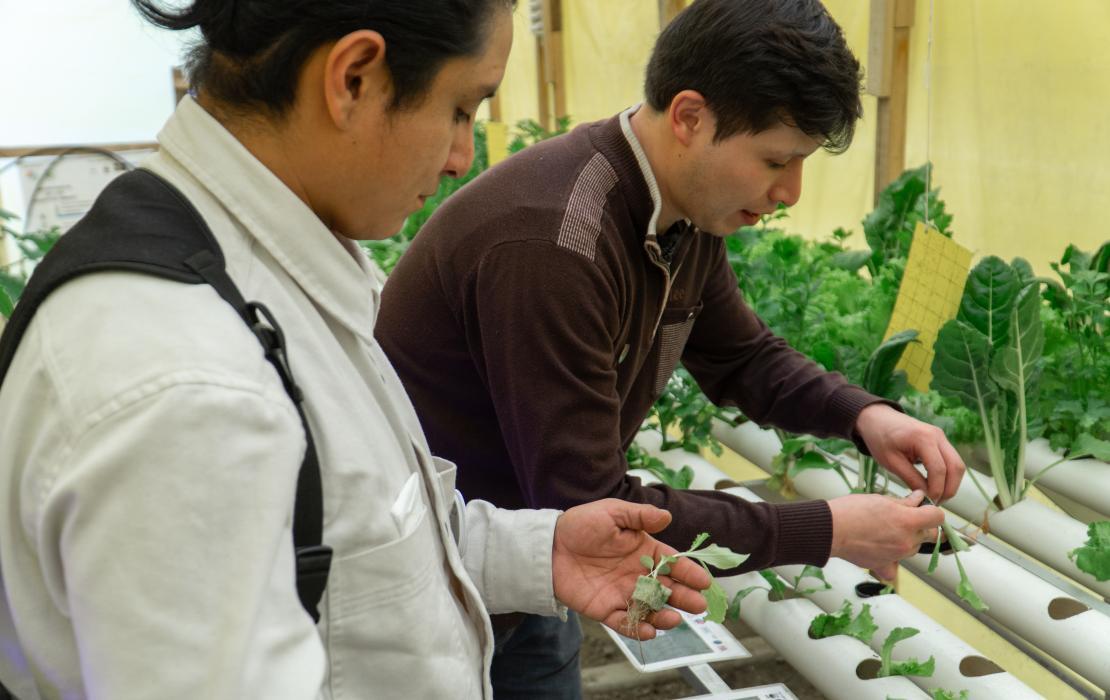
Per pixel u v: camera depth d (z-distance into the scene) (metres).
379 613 0.81
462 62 0.79
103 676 0.62
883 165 3.04
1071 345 2.17
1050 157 2.53
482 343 1.40
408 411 1.00
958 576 1.81
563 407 1.33
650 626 1.13
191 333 0.67
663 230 1.52
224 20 0.75
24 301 0.72
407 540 0.83
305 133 0.79
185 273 0.71
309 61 0.76
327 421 0.78
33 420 0.67
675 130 1.37
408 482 0.87
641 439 2.64
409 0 0.74
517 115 7.18
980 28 2.68
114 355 0.65
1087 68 2.36
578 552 1.16
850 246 3.45
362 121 0.78
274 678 0.65
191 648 0.62
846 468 2.23
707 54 1.30
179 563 0.62
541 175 1.40
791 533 1.36
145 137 7.04
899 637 1.65
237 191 0.79
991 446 1.96
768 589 1.92
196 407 0.63
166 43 0.83
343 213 0.86
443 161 0.84
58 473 0.64
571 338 1.33
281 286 0.81
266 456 0.66
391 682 0.84
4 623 0.79
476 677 0.98
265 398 0.68
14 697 0.79
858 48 3.21
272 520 0.65
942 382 1.94
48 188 1.99
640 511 1.14
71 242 0.73
